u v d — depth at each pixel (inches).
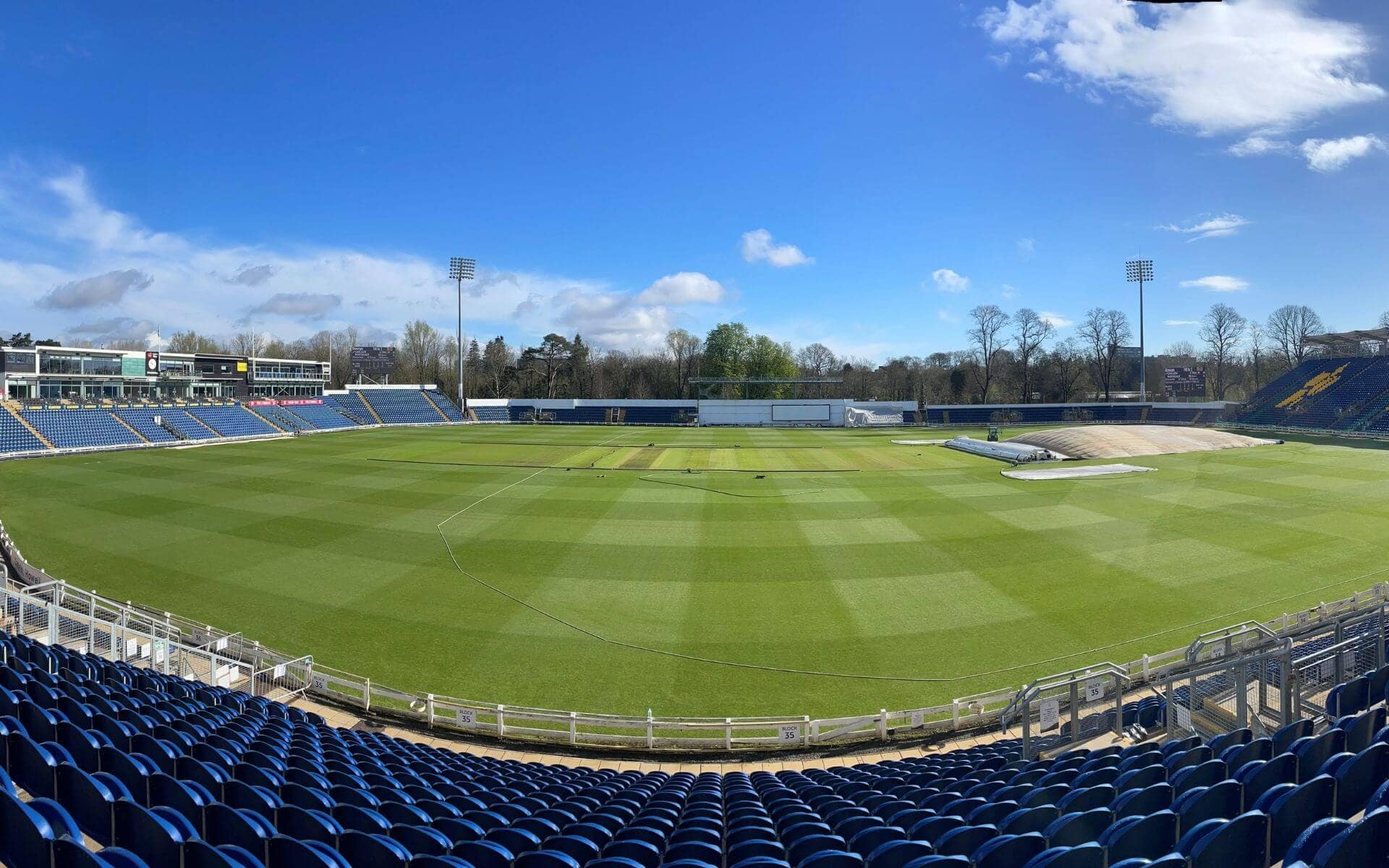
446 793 395.9
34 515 1401.3
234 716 505.4
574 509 1466.5
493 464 2192.4
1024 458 2174.0
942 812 330.6
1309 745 307.7
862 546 1154.0
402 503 1535.4
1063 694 599.8
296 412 3582.7
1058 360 4601.4
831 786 430.9
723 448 2709.2
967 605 877.8
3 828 231.6
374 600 917.2
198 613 868.0
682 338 5787.4
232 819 281.9
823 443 2970.0
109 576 1008.2
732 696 670.5
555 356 5472.4
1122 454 2197.3
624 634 810.2
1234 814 272.7
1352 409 2876.5
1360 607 759.7
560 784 446.3
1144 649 737.0
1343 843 199.8
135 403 2957.7
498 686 689.6
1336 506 1341.0
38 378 2733.8
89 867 215.9
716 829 323.6
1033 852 250.7
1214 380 4608.8
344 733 529.3
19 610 740.0
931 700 656.4
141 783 326.0
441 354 5728.3
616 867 248.5
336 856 255.1
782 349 5634.8
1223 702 497.4
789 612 868.6
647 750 570.3
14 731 380.5
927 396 5162.4
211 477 1872.5
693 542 1189.7
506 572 1031.6
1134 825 246.4
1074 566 1018.7
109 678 566.6
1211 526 1222.3
